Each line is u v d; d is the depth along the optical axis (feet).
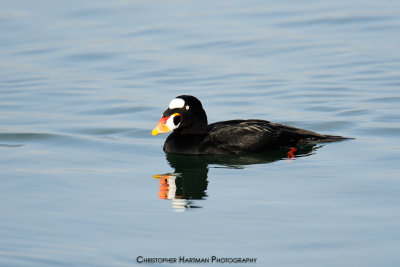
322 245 32.17
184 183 42.57
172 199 39.52
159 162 47.73
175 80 69.46
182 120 49.39
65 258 31.60
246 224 35.04
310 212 36.35
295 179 42.45
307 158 47.06
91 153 49.98
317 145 49.90
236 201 38.63
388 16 90.58
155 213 37.24
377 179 41.63
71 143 52.39
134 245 32.89
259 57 76.38
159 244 32.94
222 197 39.45
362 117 56.34
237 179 43.01
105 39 84.84
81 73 73.05
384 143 49.67
